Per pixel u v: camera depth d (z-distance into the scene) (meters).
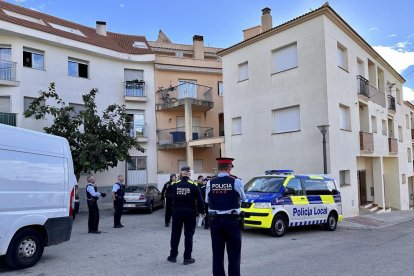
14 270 6.88
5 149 6.79
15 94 19.92
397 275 6.49
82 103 22.83
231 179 5.49
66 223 7.89
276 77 18.94
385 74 26.66
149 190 18.92
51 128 17.72
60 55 21.94
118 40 29.12
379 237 11.33
